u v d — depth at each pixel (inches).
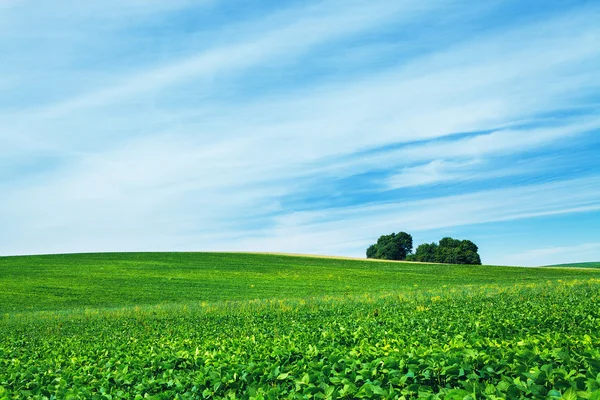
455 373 288.2
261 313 1224.8
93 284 2359.7
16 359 569.9
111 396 344.8
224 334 789.9
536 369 264.1
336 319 893.8
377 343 459.8
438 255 4301.2
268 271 2920.8
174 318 1259.8
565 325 564.1
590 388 223.5
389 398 259.6
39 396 352.5
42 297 2034.9
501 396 233.8
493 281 2498.8
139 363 457.7
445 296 1337.4
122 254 3543.3
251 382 336.5
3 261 3122.5
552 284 1504.7
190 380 358.3
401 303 1214.3
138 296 2062.0
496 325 558.6
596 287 1235.2
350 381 291.0
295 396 280.7
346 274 2881.4
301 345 498.3
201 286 2333.9
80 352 629.6
